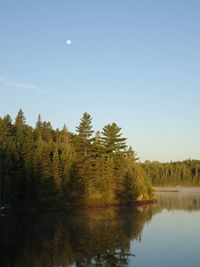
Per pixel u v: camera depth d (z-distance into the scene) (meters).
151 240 42.00
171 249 37.22
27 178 76.81
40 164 78.62
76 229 49.41
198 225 54.19
